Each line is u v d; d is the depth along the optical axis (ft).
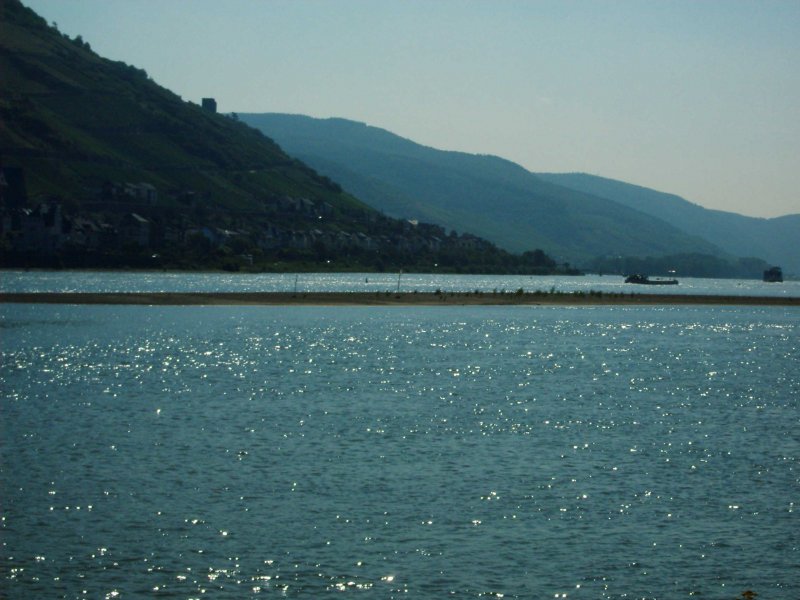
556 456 260.62
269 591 167.73
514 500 217.36
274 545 187.93
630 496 221.66
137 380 400.67
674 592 169.58
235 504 212.43
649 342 615.16
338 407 334.03
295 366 454.81
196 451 260.83
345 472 239.91
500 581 172.76
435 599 165.48
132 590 167.53
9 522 198.70
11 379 397.39
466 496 220.02
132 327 650.43
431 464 249.14
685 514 209.15
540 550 187.21
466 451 264.72
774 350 575.79
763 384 413.18
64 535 191.93
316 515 205.57
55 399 346.74
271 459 252.42
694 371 459.32
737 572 177.88
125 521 200.44
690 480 236.63
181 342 560.61
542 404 347.36
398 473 239.50
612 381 416.26
